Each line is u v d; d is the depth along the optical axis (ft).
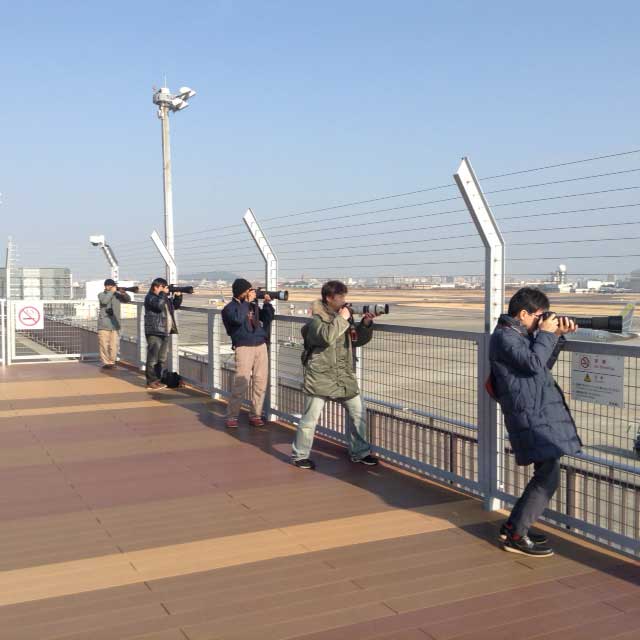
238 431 26.43
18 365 47.65
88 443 24.56
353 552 14.37
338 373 20.86
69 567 13.75
